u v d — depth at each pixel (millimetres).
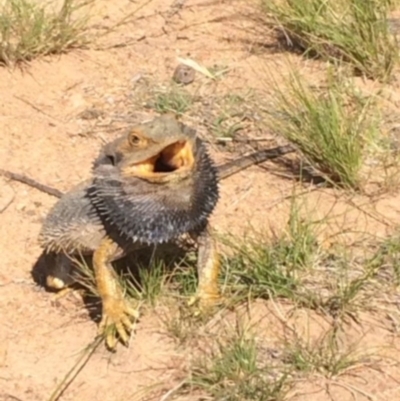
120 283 1763
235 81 2100
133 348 1726
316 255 1812
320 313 1759
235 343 1701
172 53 2156
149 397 1680
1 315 1773
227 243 1796
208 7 2250
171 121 1704
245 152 1986
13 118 2025
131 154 1710
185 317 1746
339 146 1926
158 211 1715
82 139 2004
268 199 1909
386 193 1922
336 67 2111
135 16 2223
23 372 1710
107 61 2131
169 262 1791
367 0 2125
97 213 1744
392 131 2008
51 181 1940
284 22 2164
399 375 1696
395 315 1760
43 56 2113
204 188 1727
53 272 1796
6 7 2135
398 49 2123
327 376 1690
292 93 2018
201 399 1674
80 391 1689
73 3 2211
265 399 1665
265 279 1773
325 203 1904
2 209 1900
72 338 1745
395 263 1813
